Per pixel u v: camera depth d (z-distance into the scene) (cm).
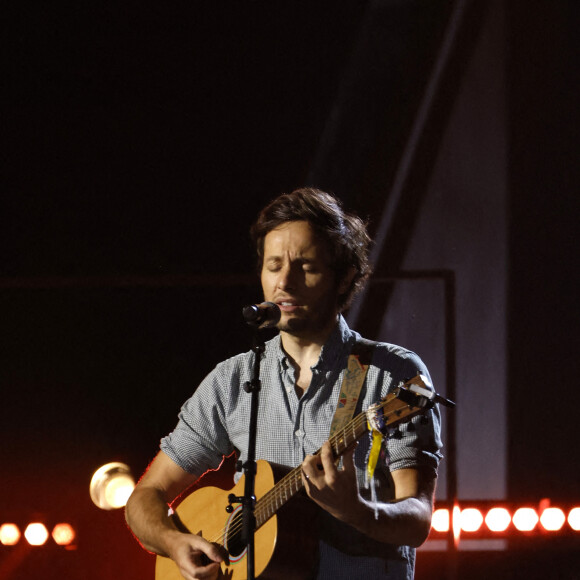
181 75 2145
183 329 2020
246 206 2105
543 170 2094
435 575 1877
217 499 1016
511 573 1895
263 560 871
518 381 2041
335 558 866
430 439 870
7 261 2089
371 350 938
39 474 1961
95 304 2022
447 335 1958
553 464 2012
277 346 985
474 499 1997
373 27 2125
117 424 1992
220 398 1012
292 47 2141
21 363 2003
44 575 1775
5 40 2134
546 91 2108
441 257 2089
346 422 892
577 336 2041
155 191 2111
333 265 952
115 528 1780
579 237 2066
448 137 2119
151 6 2150
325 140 2120
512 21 2123
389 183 2109
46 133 2123
